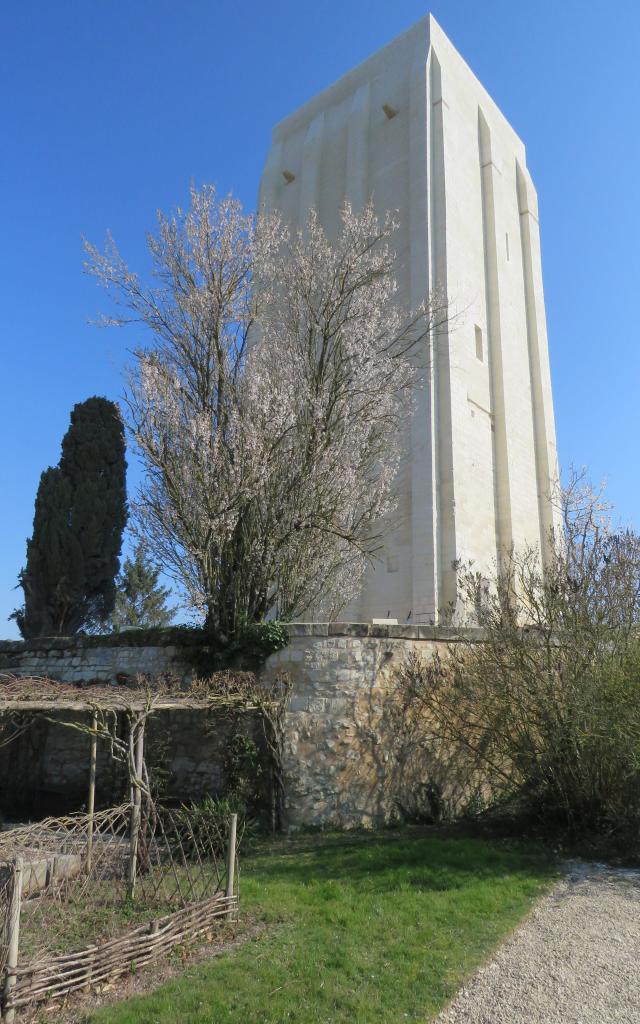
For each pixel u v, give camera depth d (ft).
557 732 28.25
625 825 28.17
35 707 26.37
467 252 70.18
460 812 34.99
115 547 64.03
